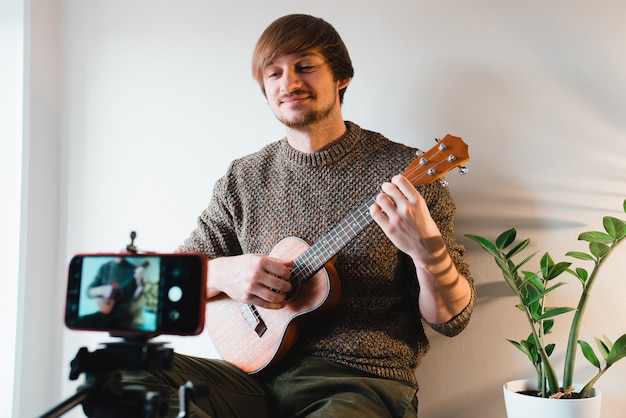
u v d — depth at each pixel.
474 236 1.48
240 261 1.40
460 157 1.22
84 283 0.86
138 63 2.01
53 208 2.07
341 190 1.45
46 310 2.04
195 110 1.94
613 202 1.53
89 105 2.06
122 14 2.03
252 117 1.88
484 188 1.63
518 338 1.58
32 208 1.99
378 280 1.41
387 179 1.43
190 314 0.80
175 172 1.96
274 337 1.40
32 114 1.99
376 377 1.35
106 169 2.03
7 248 1.97
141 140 2.00
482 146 1.63
